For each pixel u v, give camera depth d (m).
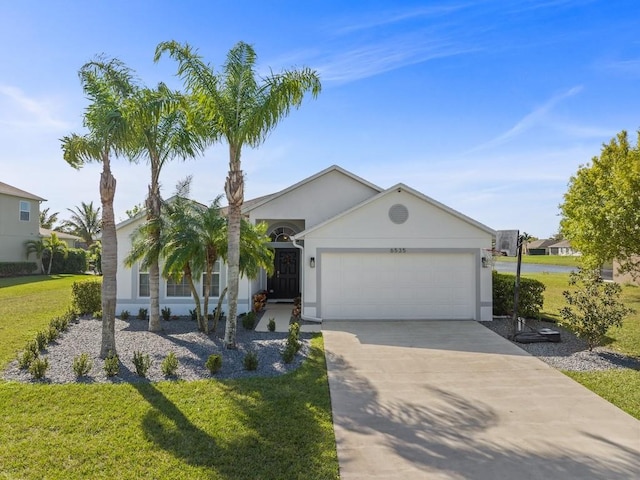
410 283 14.18
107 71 9.77
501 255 13.56
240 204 10.23
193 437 5.46
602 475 4.68
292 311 15.97
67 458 4.92
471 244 14.11
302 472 4.71
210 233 11.27
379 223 14.16
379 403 6.76
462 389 7.45
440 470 4.79
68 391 7.03
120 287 14.55
